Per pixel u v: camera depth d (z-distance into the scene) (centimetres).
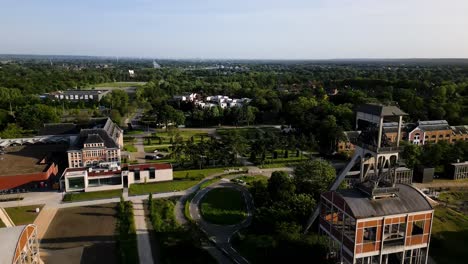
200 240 7275
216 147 13025
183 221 8381
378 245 5897
